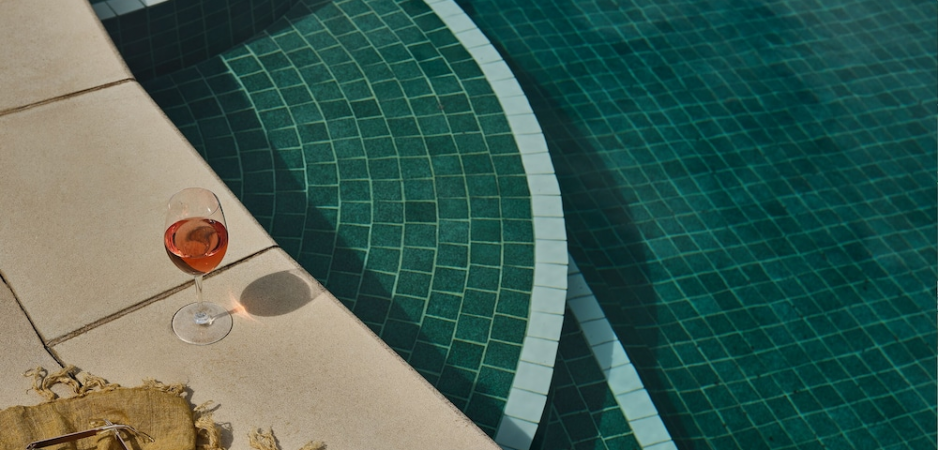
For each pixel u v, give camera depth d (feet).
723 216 18.72
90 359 9.25
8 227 10.50
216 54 17.42
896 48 23.84
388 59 17.85
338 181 15.25
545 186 15.69
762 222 18.78
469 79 17.66
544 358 13.01
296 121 16.22
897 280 18.24
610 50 22.04
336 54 17.79
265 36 18.01
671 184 19.15
